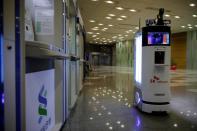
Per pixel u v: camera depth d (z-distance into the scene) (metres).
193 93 6.68
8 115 1.08
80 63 7.27
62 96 3.03
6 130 1.06
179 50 23.73
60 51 2.21
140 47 4.35
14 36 1.11
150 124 3.37
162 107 4.01
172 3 10.05
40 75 2.00
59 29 2.61
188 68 22.38
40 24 2.45
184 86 8.55
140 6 10.70
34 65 1.84
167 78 4.04
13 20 1.10
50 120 2.48
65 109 3.39
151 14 12.65
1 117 1.02
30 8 2.41
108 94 6.52
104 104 4.97
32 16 2.43
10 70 1.08
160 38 3.97
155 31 3.99
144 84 4.14
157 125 3.32
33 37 2.23
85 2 9.86
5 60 1.03
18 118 1.19
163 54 4.00
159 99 4.01
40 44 1.51
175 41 24.33
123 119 3.66
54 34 2.49
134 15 12.97
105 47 44.25
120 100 5.51
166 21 4.37
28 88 1.64
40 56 1.52
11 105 1.10
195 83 9.71
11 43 1.08
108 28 18.83
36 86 1.86
